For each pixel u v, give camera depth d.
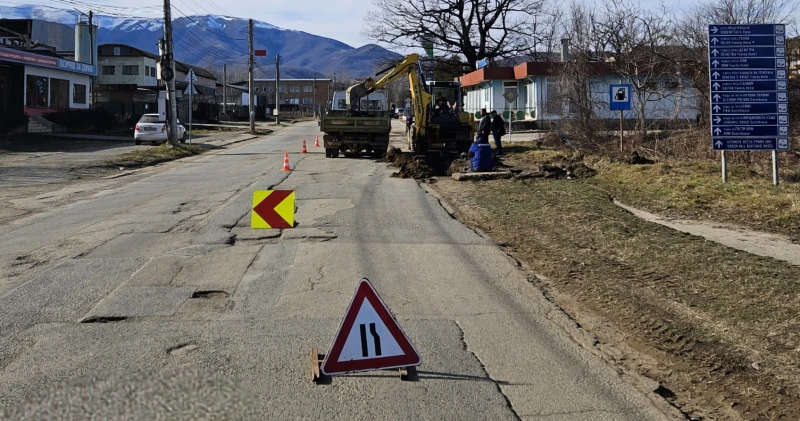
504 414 4.68
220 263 9.03
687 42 27.89
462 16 56.75
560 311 7.08
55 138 34.19
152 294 7.59
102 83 63.78
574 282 8.17
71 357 5.66
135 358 5.63
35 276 8.36
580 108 24.95
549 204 13.55
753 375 5.32
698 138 19.91
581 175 18.03
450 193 15.88
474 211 13.34
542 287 8.02
